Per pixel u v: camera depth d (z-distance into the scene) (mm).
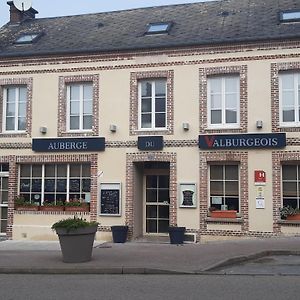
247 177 15406
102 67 16953
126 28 18406
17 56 17578
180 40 16406
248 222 15312
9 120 17875
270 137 15211
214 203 15922
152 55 16531
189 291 8750
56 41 18312
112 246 14906
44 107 17359
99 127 16828
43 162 17219
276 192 15172
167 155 16125
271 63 15508
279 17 16484
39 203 17359
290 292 8562
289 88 15539
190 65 16203
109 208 16469
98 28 18938
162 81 16641
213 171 16031
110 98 16812
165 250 13711
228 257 12039
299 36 15148
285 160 15156
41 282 10000
